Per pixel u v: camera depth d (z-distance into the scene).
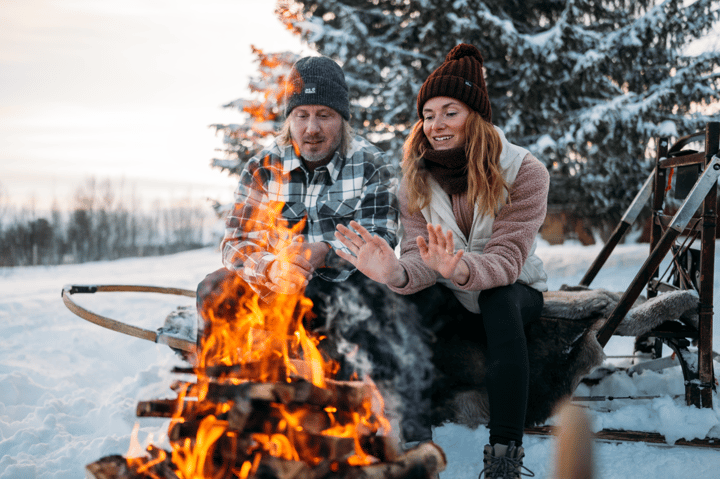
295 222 2.25
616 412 2.01
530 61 7.98
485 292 1.83
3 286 7.88
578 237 9.30
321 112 2.14
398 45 9.44
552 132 8.30
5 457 1.80
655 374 2.32
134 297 5.31
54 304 4.95
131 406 2.24
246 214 2.26
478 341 1.99
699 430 1.87
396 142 8.52
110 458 1.08
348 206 2.20
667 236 1.97
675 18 7.95
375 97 9.09
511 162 2.01
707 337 1.98
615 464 1.78
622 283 5.07
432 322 1.99
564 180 8.90
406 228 2.14
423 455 1.06
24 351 3.27
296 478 0.97
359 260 1.74
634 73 8.72
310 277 1.95
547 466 1.76
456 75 2.04
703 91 7.89
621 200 8.60
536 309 1.96
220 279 2.13
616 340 3.42
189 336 2.23
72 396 2.46
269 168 2.28
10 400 2.41
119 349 3.32
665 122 7.94
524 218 1.94
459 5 8.05
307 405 1.09
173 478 1.04
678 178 2.41
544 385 1.98
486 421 1.99
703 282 2.00
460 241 2.05
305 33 8.62
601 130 8.05
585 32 8.05
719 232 6.04
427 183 2.11
